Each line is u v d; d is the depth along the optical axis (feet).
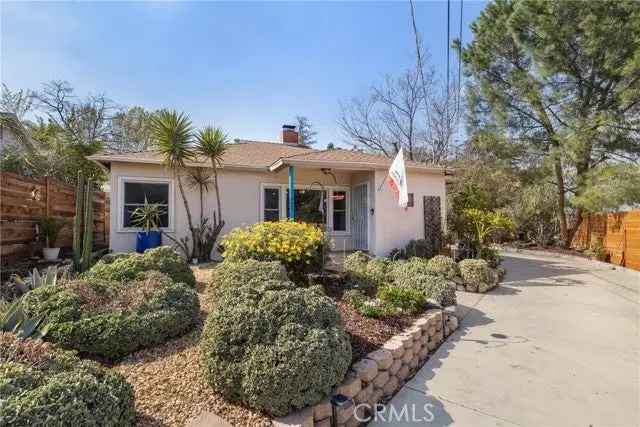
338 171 39.06
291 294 10.89
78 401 6.64
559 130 45.75
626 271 34.50
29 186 24.94
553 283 29.19
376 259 27.78
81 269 19.72
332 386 9.59
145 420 8.23
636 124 41.42
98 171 49.73
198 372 10.55
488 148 53.67
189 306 13.84
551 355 14.75
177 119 30.73
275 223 20.65
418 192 37.83
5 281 19.61
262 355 9.18
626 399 11.27
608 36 39.91
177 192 34.50
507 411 10.59
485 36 50.96
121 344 11.55
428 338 15.23
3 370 7.05
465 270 26.48
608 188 38.86
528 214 53.42
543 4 43.27
